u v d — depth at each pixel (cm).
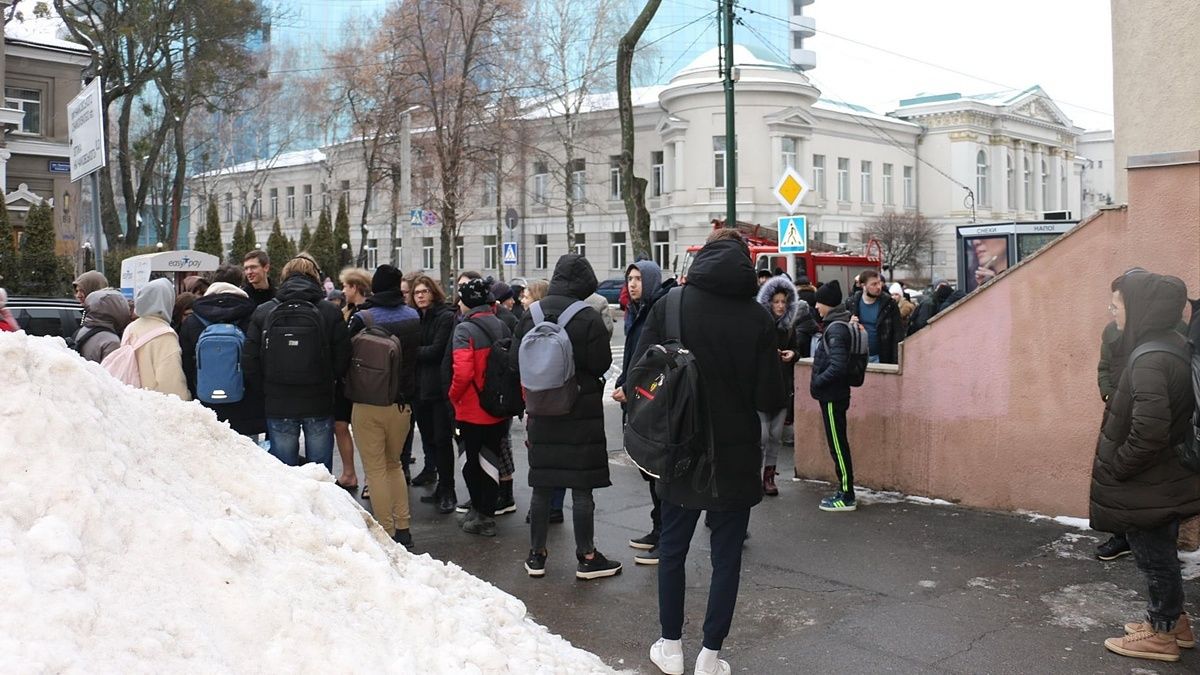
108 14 3394
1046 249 703
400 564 428
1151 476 445
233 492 392
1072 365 694
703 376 432
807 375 874
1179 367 430
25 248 2356
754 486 439
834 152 5328
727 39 1584
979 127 6125
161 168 4800
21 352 337
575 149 4881
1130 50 739
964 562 618
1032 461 719
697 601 560
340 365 655
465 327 693
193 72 3572
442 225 3575
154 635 286
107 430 349
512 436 1182
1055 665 457
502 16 3509
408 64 3541
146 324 635
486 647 358
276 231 3766
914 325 1508
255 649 311
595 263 5238
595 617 534
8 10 3409
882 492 817
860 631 504
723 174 4762
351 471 884
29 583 274
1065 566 605
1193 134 690
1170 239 617
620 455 1032
